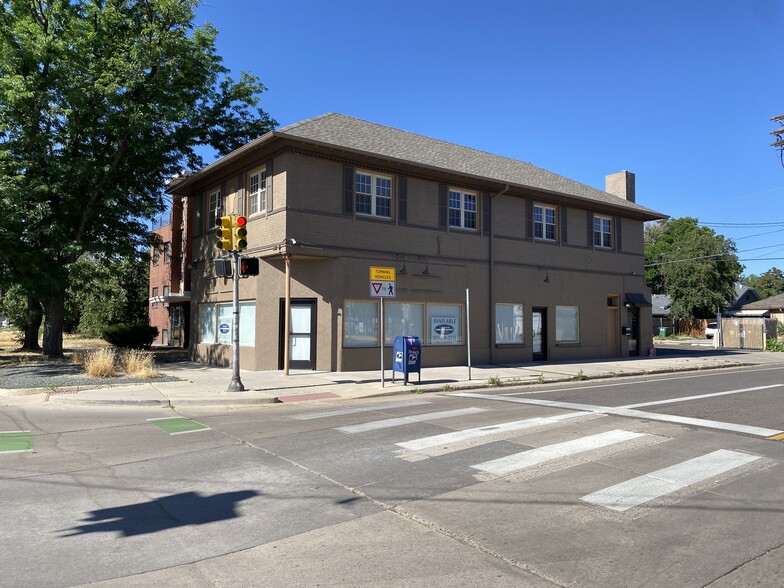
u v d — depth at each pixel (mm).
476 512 5582
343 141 18453
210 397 12789
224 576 4270
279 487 6395
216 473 6938
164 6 21453
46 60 20109
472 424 9688
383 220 19219
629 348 27047
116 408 12055
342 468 7113
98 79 20406
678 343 42250
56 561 4531
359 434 9031
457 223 21297
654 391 14125
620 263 26812
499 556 4594
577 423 9664
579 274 25000
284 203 17422
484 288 21703
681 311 52469
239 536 5035
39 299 22094
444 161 21156
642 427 9312
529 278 23156
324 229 17953
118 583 4160
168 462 7449
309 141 17141
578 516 5457
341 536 5023
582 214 25328
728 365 22844
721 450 7820
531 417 10242
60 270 20484
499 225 22375
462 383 15367
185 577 4254
